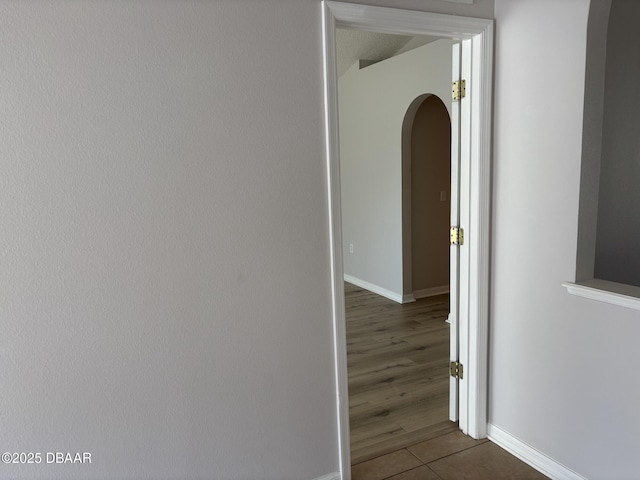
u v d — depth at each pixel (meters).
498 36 2.25
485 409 2.55
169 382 1.80
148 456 1.81
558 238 2.08
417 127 4.91
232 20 1.74
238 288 1.88
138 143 1.65
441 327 4.30
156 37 1.63
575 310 2.04
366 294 5.47
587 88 1.92
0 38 1.45
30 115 1.50
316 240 2.00
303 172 1.93
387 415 2.84
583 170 1.96
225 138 1.78
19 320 1.56
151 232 1.71
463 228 2.48
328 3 1.87
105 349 1.69
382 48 5.14
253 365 1.94
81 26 1.53
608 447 1.96
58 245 1.58
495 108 2.30
